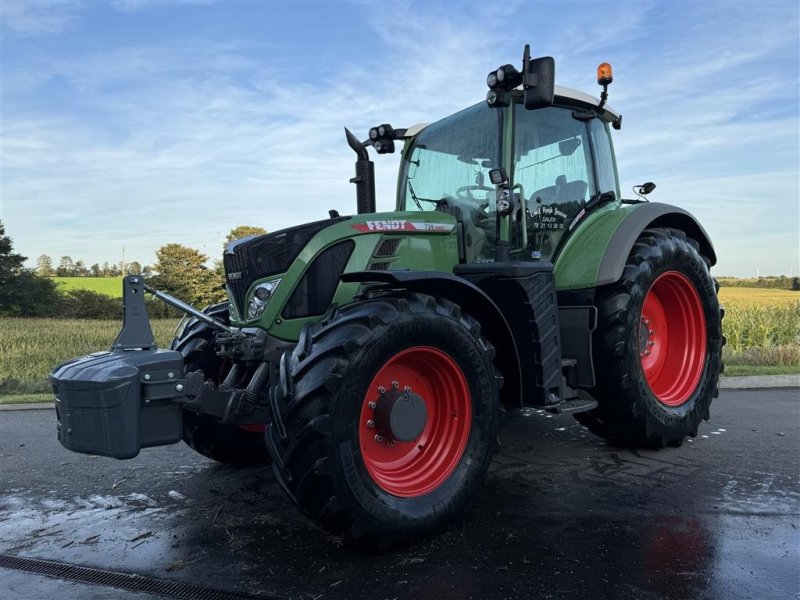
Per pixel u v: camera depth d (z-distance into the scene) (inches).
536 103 131.3
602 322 158.2
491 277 137.4
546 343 138.2
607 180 183.6
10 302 1459.2
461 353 118.9
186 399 114.3
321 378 102.4
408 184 178.2
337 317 112.4
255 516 129.8
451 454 120.4
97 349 553.3
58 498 144.4
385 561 106.1
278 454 106.2
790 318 491.8
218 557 109.5
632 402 159.0
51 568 106.6
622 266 155.9
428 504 112.9
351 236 132.9
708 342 181.6
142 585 99.4
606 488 140.7
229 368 153.3
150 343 115.2
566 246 166.1
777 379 288.0
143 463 172.9
